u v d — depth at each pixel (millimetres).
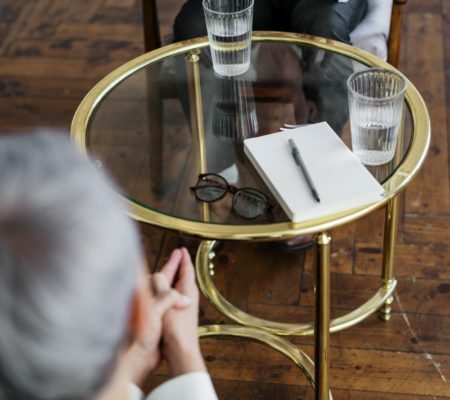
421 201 2059
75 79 2572
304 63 1629
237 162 1387
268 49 1682
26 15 2885
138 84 1615
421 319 1771
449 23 2736
